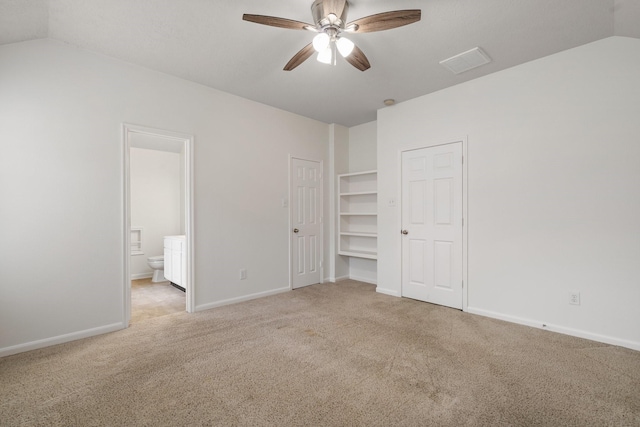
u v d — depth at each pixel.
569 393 1.83
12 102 2.35
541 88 2.85
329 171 4.95
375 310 3.43
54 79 2.52
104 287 2.77
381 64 2.93
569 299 2.71
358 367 2.16
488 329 2.85
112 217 2.82
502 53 2.75
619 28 2.36
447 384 1.94
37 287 2.45
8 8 2.01
